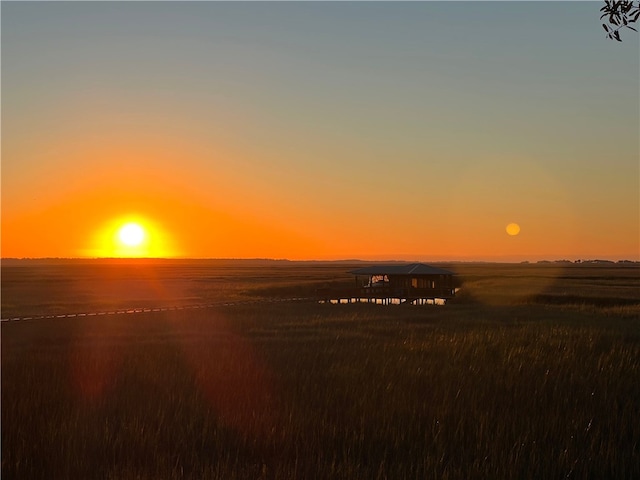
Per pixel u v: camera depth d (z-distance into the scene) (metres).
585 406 13.56
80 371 18.02
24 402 13.72
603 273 129.25
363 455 10.50
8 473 9.60
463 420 12.30
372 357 20.50
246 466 9.93
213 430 11.76
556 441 11.09
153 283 96.62
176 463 10.04
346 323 33.69
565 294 55.62
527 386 15.46
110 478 9.41
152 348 23.56
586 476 9.39
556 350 21.66
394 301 55.91
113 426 11.94
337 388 15.35
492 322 33.72
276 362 19.67
